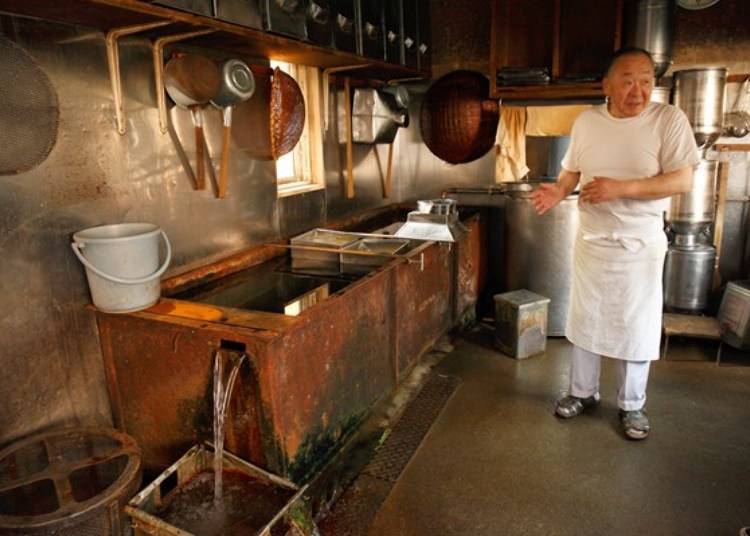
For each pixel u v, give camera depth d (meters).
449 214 3.51
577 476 2.51
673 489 2.41
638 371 2.78
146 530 1.74
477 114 4.34
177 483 1.99
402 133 4.75
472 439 2.81
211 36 2.35
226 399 1.89
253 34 2.32
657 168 2.51
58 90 1.99
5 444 1.93
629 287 2.66
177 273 2.58
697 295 3.98
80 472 1.91
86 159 2.11
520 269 4.12
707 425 2.90
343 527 2.22
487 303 4.79
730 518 2.23
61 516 1.57
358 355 2.49
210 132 2.70
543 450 2.71
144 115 2.34
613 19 4.17
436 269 3.45
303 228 3.55
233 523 1.84
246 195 3.00
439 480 2.50
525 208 4.00
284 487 1.92
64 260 2.06
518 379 3.46
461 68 4.57
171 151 2.49
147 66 2.33
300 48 2.71
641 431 2.76
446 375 3.53
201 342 1.96
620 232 2.63
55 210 2.02
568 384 3.38
